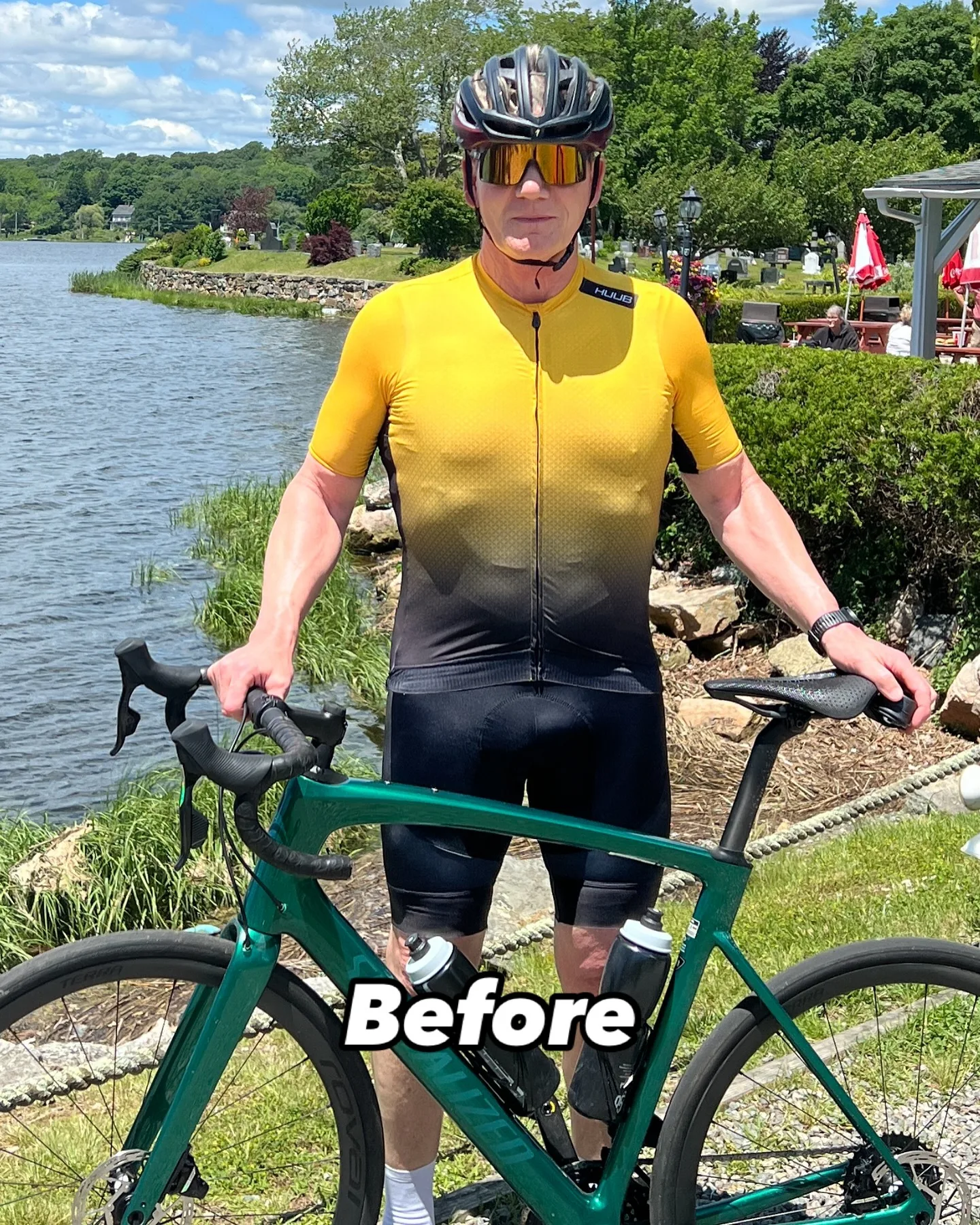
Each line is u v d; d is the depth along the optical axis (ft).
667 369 7.28
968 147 242.17
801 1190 7.53
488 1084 6.93
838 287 127.85
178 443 68.69
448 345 7.07
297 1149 8.08
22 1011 6.30
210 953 6.57
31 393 89.86
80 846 19.80
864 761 22.31
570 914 7.25
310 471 7.38
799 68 252.83
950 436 23.03
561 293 7.11
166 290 216.54
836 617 7.20
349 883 18.21
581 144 6.83
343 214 212.23
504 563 7.09
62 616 37.24
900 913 13.83
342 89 221.25
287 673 6.63
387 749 7.48
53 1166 8.61
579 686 7.16
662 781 7.39
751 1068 9.11
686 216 62.18
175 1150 6.61
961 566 24.68
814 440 25.64
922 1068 9.08
